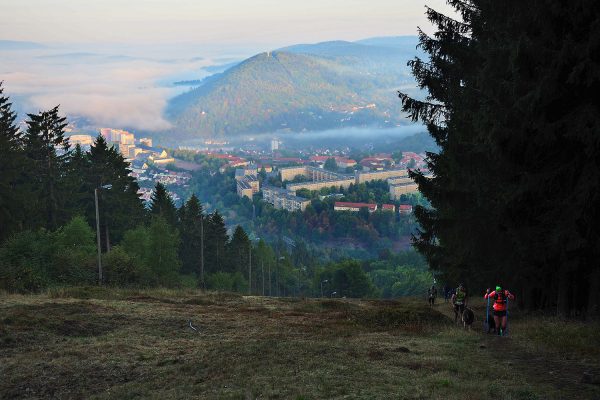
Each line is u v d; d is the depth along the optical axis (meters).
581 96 14.77
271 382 10.59
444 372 11.31
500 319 16.59
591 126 13.88
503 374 10.98
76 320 17.77
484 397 9.05
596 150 14.27
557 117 15.30
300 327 19.12
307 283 135.50
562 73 14.39
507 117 15.79
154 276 50.69
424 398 9.20
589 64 13.58
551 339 14.45
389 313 22.16
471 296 33.75
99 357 13.52
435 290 32.66
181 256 88.19
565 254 16.80
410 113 26.16
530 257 18.98
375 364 12.17
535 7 14.73
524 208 17.05
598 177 14.44
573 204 15.23
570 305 20.97
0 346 14.36
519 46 14.52
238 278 85.81
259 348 13.91
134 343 15.33
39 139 61.12
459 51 24.31
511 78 16.45
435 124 26.16
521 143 15.87
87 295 26.39
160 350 14.51
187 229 91.44
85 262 41.78
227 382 10.78
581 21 14.38
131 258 46.44
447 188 23.44
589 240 15.76
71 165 68.00
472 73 23.77
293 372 11.35
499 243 20.81
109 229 67.31
